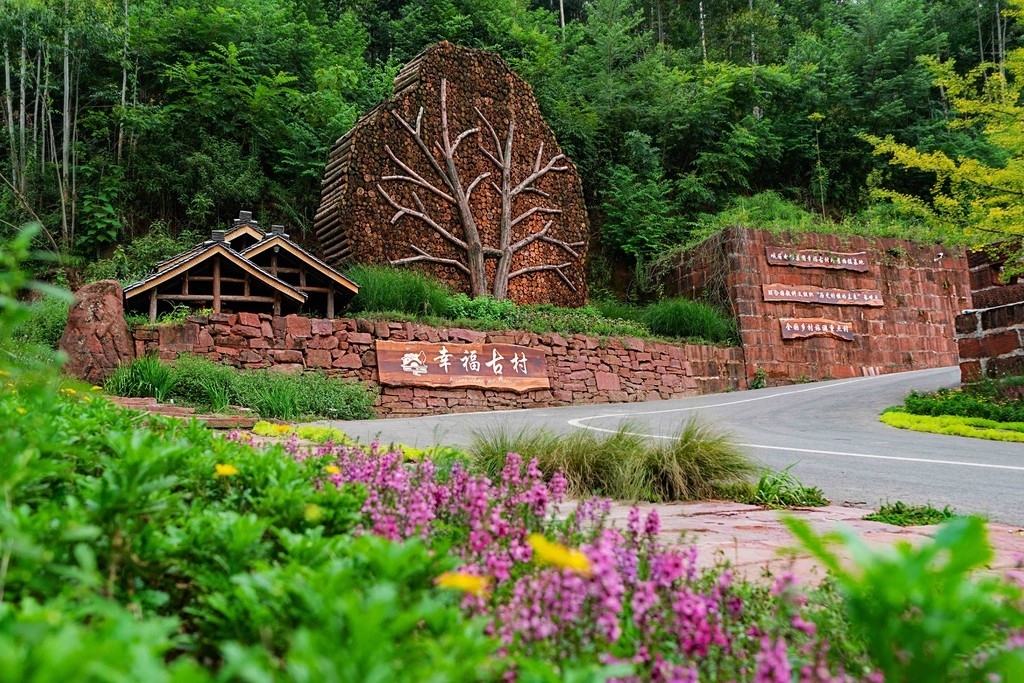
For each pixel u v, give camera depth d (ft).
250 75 79.92
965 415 44.73
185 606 6.31
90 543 6.12
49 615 4.29
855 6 139.33
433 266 69.82
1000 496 21.40
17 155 74.84
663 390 69.00
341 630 4.30
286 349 52.49
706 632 5.82
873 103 114.52
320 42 93.97
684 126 100.58
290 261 58.03
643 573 7.66
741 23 134.21
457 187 71.77
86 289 44.39
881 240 84.89
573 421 44.73
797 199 107.65
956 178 46.42
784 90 111.14
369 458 13.60
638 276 88.74
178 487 9.27
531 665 4.39
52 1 71.72
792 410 49.08
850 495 21.57
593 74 106.73
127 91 79.71
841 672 5.83
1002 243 47.67
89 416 13.96
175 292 53.62
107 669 2.93
